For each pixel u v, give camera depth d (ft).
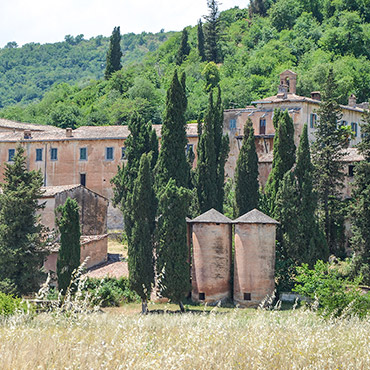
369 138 431.43
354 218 416.05
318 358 154.20
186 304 380.37
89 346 142.51
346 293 282.36
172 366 129.80
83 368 134.62
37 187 394.93
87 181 609.01
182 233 366.43
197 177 447.83
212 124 457.27
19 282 374.22
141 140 486.79
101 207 521.65
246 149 446.60
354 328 193.16
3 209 383.86
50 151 620.08
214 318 161.38
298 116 558.56
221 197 456.04
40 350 144.46
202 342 150.41
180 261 362.12
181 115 438.40
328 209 451.53
